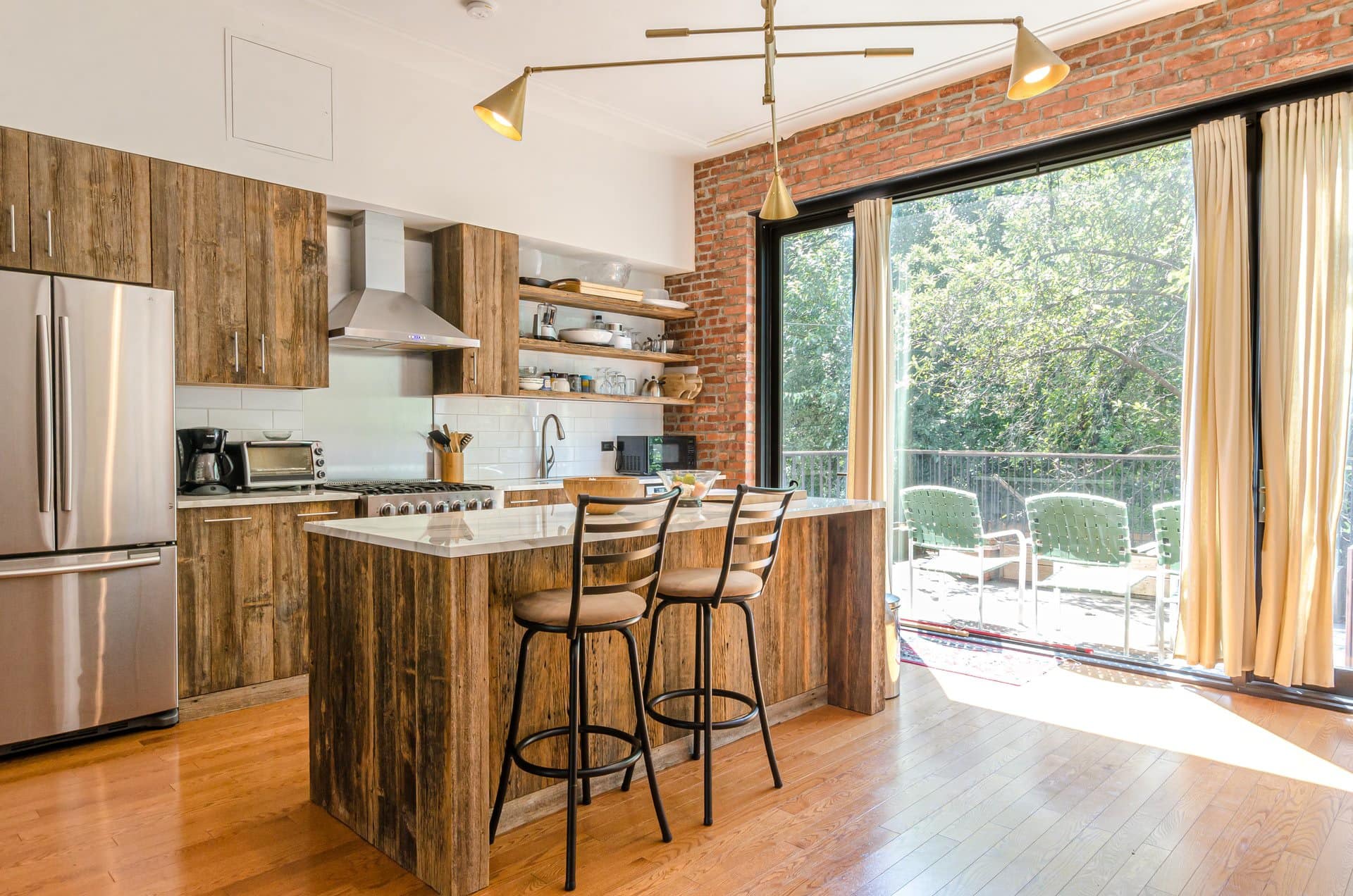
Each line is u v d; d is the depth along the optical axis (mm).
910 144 4625
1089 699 3506
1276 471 3396
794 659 3371
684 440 5680
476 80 4484
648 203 5559
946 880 2068
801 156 5195
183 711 3318
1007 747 2980
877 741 3049
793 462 5492
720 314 5684
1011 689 3660
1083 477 4105
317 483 4027
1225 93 3520
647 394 5770
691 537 2984
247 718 3355
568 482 2742
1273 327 3412
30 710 2914
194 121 3539
